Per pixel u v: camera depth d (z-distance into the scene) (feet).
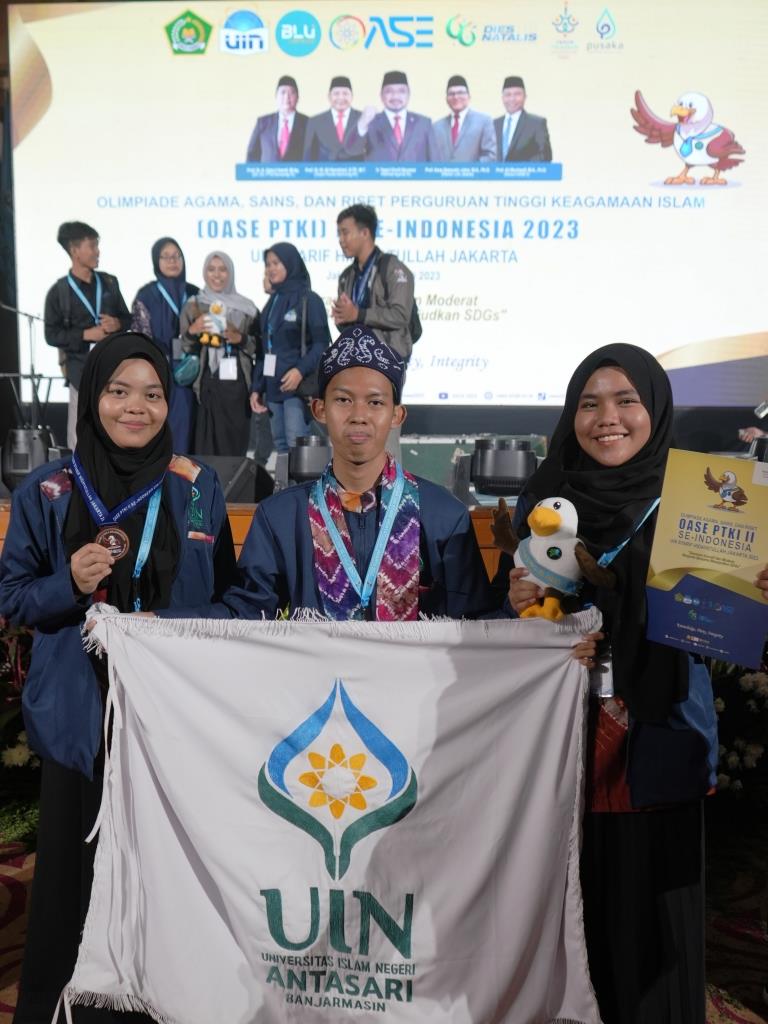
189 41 20.31
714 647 5.38
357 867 5.54
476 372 20.76
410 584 6.25
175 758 5.69
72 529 6.47
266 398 19.60
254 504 11.65
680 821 5.82
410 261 20.56
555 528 5.75
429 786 5.57
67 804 6.28
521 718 5.62
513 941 5.54
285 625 5.64
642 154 20.08
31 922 6.31
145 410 6.51
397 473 6.46
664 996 5.74
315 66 20.22
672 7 19.66
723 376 20.54
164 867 5.74
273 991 5.51
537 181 20.24
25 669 11.27
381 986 5.48
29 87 20.56
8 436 14.44
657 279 20.39
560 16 19.80
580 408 6.21
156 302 20.10
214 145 20.54
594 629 5.57
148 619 5.74
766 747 10.84
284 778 5.62
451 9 19.92
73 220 20.84
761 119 19.86
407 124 20.25
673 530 5.46
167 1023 5.61
